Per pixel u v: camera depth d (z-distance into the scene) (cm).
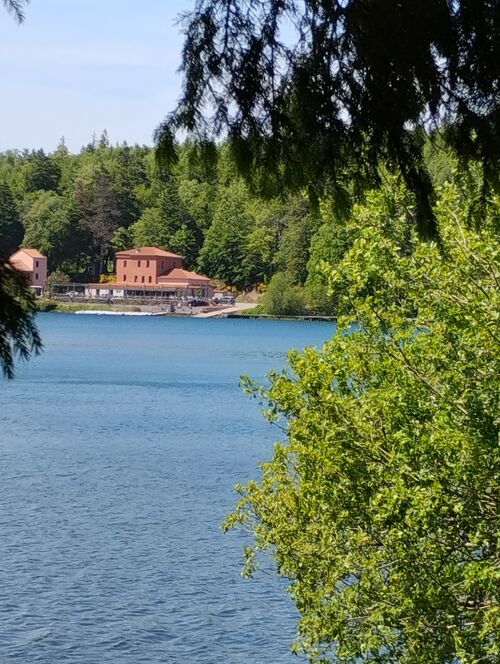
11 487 3622
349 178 598
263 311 16538
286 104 566
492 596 1462
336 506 1634
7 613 2272
